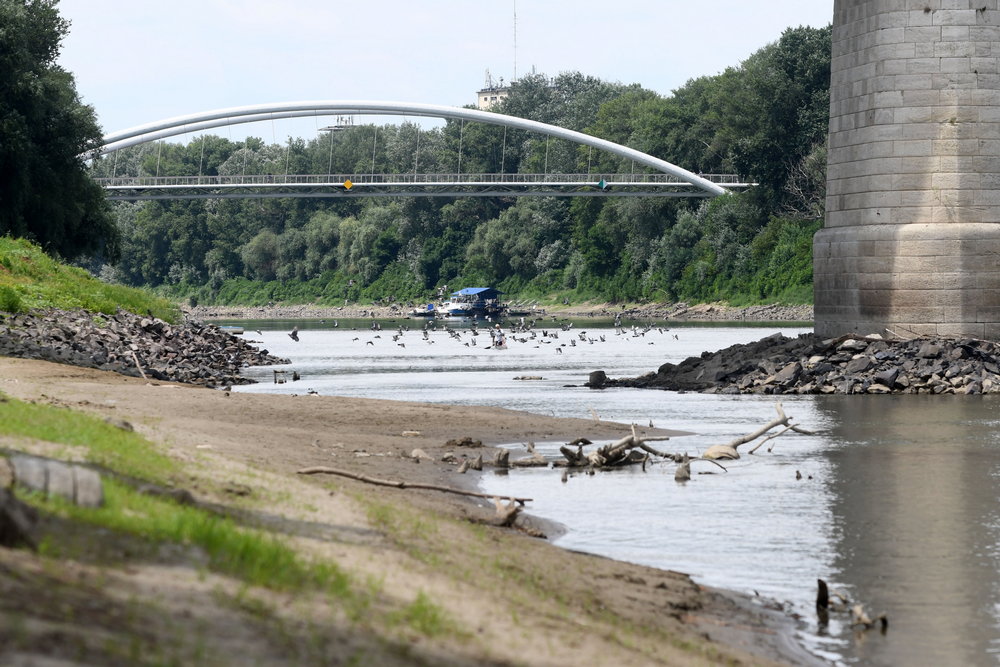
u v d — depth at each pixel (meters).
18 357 110.25
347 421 82.44
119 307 171.38
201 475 43.75
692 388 123.81
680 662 29.25
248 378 142.12
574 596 35.59
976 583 41.19
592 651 27.86
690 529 49.56
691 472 65.31
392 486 53.28
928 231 120.38
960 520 51.84
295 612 25.30
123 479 37.91
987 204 120.94
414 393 122.38
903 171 122.12
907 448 75.12
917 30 121.31
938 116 121.00
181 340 163.50
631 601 36.50
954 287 120.00
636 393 121.12
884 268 122.31
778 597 39.31
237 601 24.91
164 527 30.25
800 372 118.19
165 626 22.00
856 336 122.69
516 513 48.38
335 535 36.38
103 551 26.55
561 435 80.06
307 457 60.69
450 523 44.56
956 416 93.12
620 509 53.91
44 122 197.88
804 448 75.44
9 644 18.92
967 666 32.53
